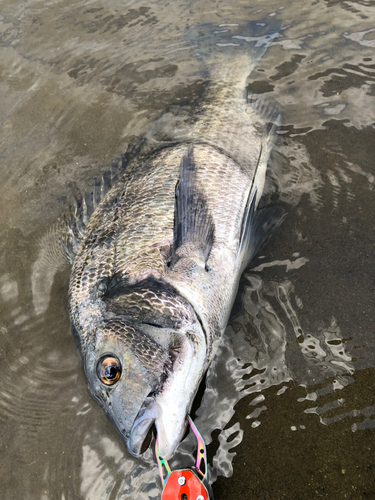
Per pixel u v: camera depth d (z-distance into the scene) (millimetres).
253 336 408
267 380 387
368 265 440
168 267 399
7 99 636
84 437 375
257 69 603
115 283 398
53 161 566
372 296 423
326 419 367
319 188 492
